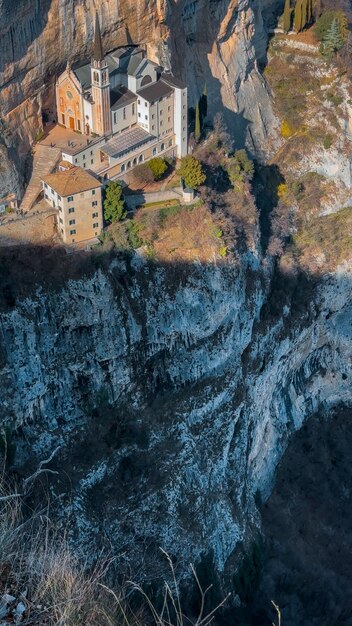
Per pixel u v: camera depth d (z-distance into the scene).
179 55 95.69
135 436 84.31
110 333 82.88
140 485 82.25
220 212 89.56
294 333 101.12
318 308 104.56
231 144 98.44
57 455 80.06
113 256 82.44
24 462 78.19
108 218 82.00
